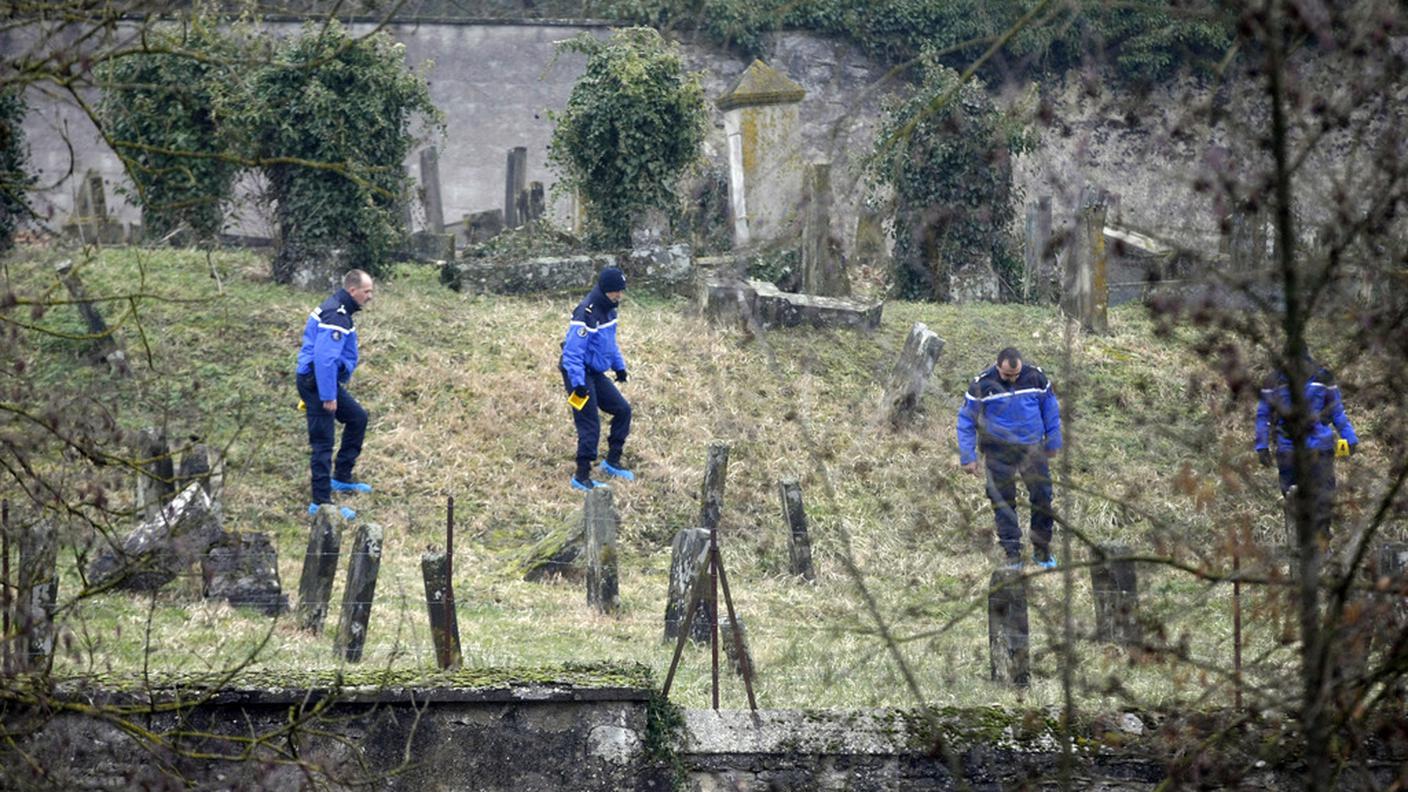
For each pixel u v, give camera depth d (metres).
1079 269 73.94
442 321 72.00
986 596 25.48
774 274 79.31
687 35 131.00
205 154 26.28
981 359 71.38
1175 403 64.00
